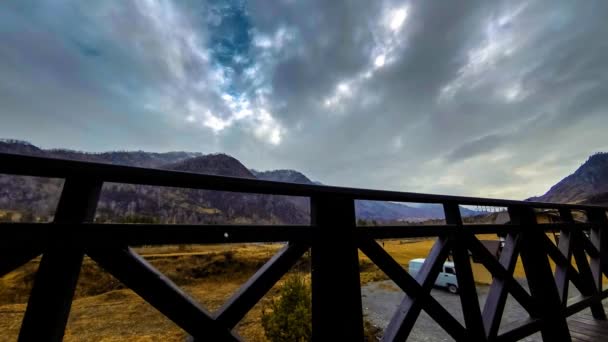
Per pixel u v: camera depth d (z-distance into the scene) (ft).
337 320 4.24
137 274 3.09
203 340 3.18
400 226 5.44
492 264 6.64
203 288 83.35
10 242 2.61
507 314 37.73
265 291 3.69
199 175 3.60
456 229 6.17
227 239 3.61
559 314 7.86
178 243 3.34
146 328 44.80
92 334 42.29
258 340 35.04
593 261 11.35
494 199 7.22
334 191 4.68
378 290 56.85
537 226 8.36
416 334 33.45
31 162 2.74
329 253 4.47
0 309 57.57
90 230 2.96
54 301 2.66
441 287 49.62
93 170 3.07
